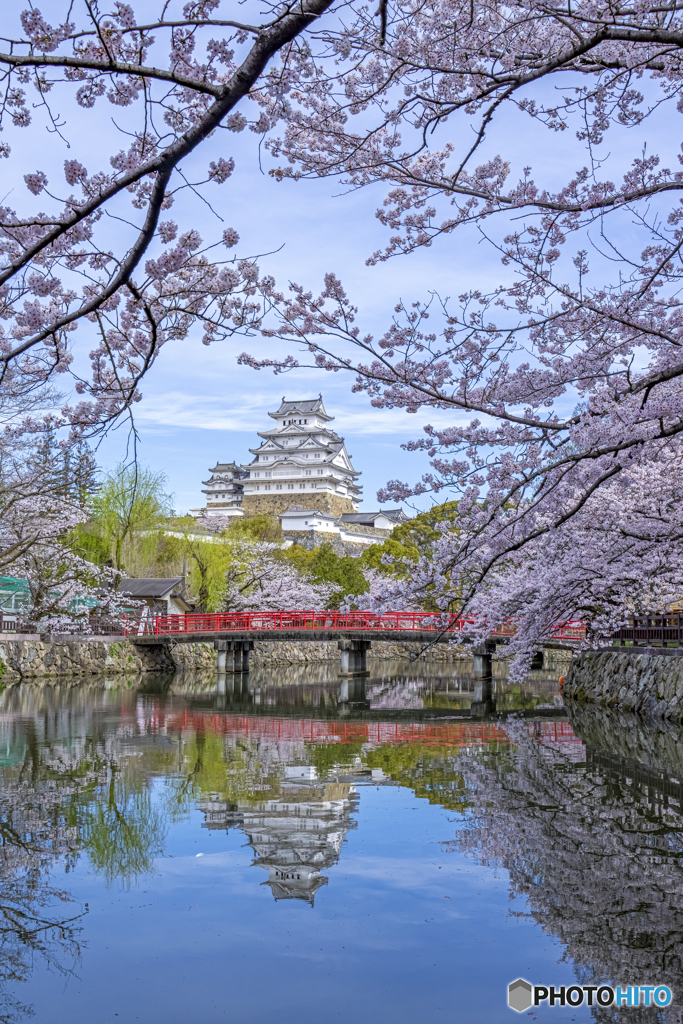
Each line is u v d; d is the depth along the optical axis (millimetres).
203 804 9516
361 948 5555
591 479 7777
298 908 6238
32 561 28109
